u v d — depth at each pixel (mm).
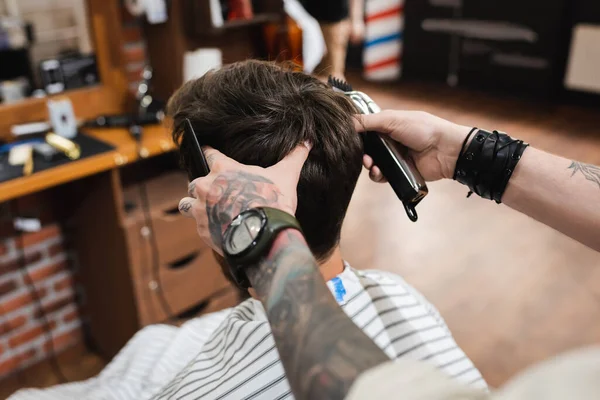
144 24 2199
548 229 3049
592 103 4895
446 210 3277
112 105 2117
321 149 722
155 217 1880
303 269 480
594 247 803
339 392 395
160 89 2270
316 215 758
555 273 2648
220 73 770
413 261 2766
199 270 2074
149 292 1947
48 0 1866
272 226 503
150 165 2201
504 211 3250
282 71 767
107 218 1848
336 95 762
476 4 5215
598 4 4551
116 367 1231
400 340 815
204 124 721
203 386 809
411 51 5820
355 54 6203
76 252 2121
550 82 5000
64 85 1987
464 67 5504
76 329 2279
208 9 2041
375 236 3000
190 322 1194
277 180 609
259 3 2328
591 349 290
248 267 513
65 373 2176
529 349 2154
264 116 706
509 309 2391
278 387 747
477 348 2166
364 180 3689
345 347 419
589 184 789
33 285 2094
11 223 1961
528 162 813
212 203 550
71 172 1614
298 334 447
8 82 1858
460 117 4762
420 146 854
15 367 2129
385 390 362
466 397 348
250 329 770
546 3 4801
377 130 825
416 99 5293
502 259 2771
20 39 1847
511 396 284
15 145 1759
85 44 2002
